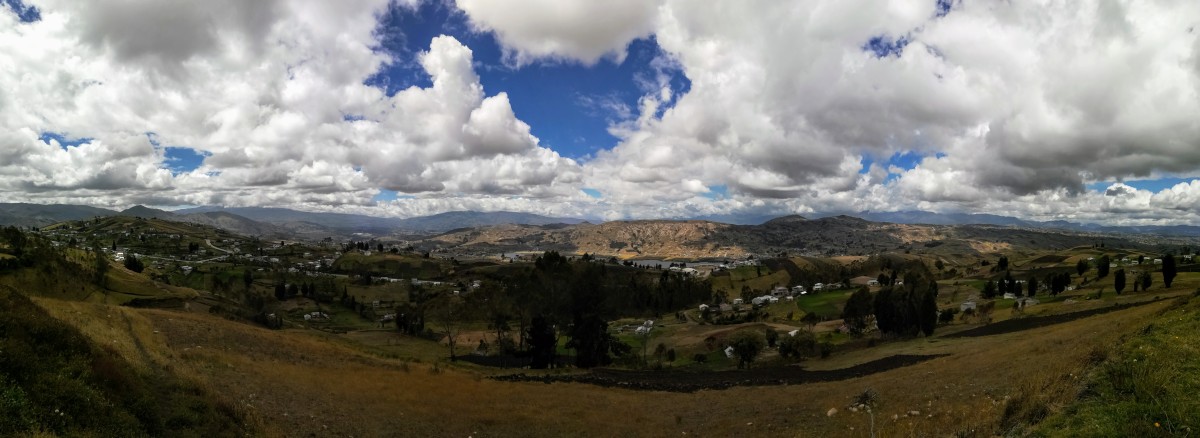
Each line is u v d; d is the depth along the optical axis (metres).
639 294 169.62
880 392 30.98
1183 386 11.33
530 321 104.06
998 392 21.83
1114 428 10.12
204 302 113.50
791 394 38.03
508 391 39.88
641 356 92.62
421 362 57.56
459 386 39.59
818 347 85.44
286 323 122.69
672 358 84.38
